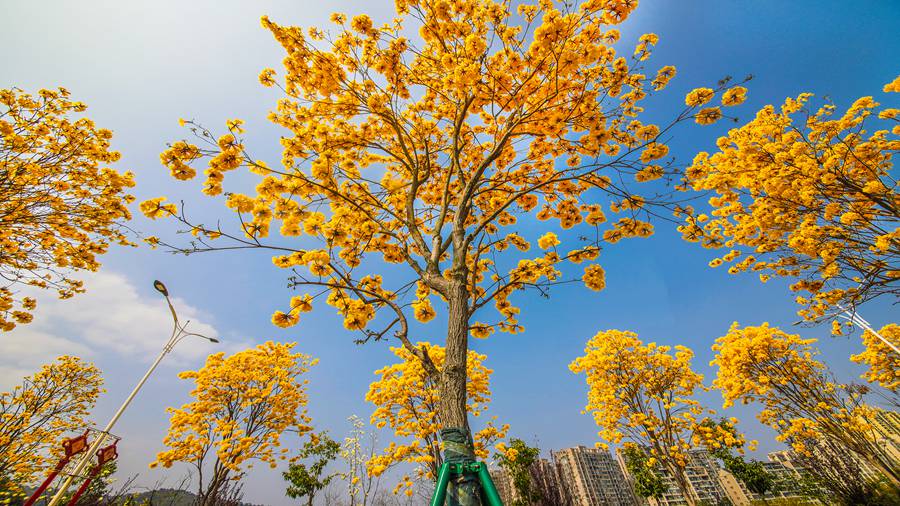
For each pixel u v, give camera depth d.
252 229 3.72
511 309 5.20
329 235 3.99
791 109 8.44
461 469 1.74
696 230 4.47
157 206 3.35
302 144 5.01
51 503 7.79
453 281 3.26
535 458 16.19
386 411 10.89
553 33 4.07
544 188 5.62
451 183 6.12
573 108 4.66
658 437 12.19
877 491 9.69
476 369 12.09
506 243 5.71
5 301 8.77
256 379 13.07
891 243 7.24
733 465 22.78
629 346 14.23
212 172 3.67
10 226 8.02
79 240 9.15
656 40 4.46
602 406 13.98
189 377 12.29
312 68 4.84
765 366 12.09
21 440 13.08
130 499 11.88
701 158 9.52
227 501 10.62
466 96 4.85
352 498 14.49
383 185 5.71
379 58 5.14
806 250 8.14
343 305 4.05
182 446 10.91
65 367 15.29
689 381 13.06
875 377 11.88
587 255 4.45
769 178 8.42
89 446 8.79
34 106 8.31
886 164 7.65
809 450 11.51
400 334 3.03
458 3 4.69
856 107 7.71
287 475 15.45
